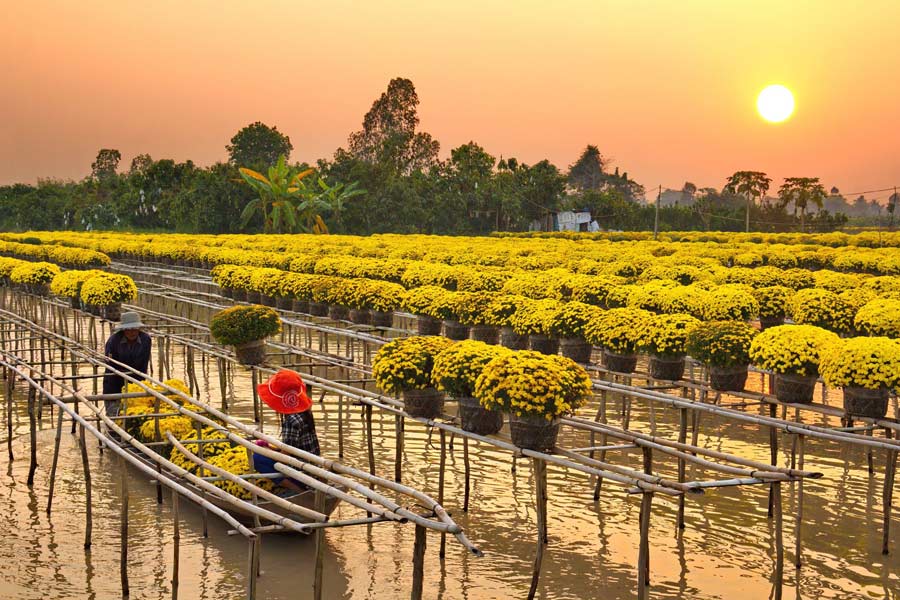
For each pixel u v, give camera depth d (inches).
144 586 370.9
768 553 404.2
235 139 5177.2
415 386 431.5
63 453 560.4
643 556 339.6
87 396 488.7
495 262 1275.8
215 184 3565.5
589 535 426.3
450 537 424.5
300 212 3432.6
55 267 1091.3
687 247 1787.6
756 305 705.6
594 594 362.3
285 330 1030.4
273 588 368.5
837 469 526.3
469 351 404.8
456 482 506.6
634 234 2810.0
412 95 5556.1
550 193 4365.2
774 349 443.5
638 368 839.7
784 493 483.8
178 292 1190.9
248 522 422.0
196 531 432.5
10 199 4953.3
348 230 3873.0
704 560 396.2
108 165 6776.6
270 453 370.0
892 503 467.2
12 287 1220.5
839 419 642.2
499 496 482.0
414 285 979.3
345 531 433.7
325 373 792.9
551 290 812.6
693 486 323.3
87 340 1035.3
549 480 508.7
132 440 396.8
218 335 634.2
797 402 448.8
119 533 430.6
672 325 516.1
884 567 387.2
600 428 408.8
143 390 539.8
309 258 1240.8
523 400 362.9
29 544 416.5
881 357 402.3
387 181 3919.8
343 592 365.1
